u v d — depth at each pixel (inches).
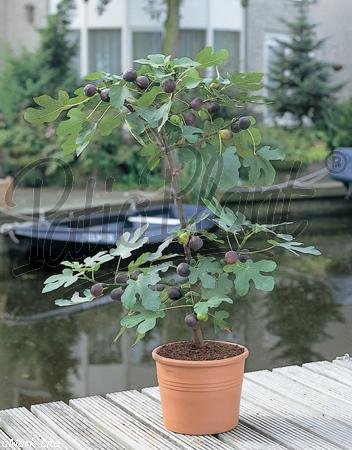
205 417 96.5
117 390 154.3
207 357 97.3
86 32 444.5
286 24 425.4
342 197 306.5
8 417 108.3
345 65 418.6
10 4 422.6
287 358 172.6
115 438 98.9
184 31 452.1
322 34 419.2
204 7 450.6
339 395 113.5
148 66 94.2
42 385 156.6
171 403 97.3
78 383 157.9
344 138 405.1
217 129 99.3
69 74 423.8
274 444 94.1
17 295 214.7
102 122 96.0
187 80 92.0
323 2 419.5
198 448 92.9
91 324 197.2
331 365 129.7
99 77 93.1
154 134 96.3
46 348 178.9
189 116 96.4
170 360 95.6
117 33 448.8
